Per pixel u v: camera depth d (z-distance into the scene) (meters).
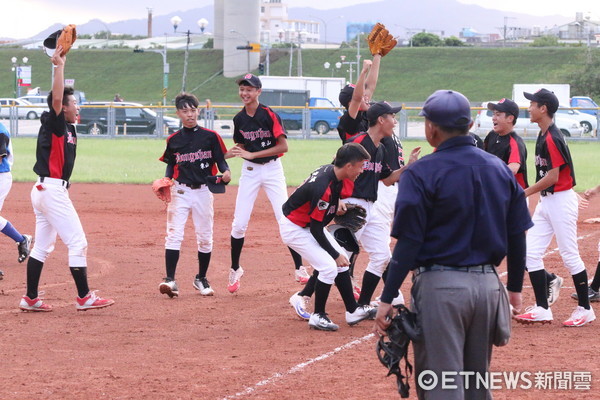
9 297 10.39
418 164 4.93
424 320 4.89
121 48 108.62
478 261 4.90
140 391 6.65
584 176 24.14
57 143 8.96
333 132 47.91
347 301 8.84
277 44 115.19
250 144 10.51
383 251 8.98
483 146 9.32
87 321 9.14
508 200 4.96
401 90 84.06
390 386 6.78
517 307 5.21
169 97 87.06
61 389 6.71
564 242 8.74
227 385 6.81
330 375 7.09
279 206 10.70
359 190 8.83
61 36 8.65
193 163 10.19
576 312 8.91
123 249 13.98
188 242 14.74
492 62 88.69
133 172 26.03
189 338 8.41
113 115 41.78
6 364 7.44
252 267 12.55
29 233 15.45
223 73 91.12
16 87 78.31
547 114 8.61
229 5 88.38
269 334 8.58
